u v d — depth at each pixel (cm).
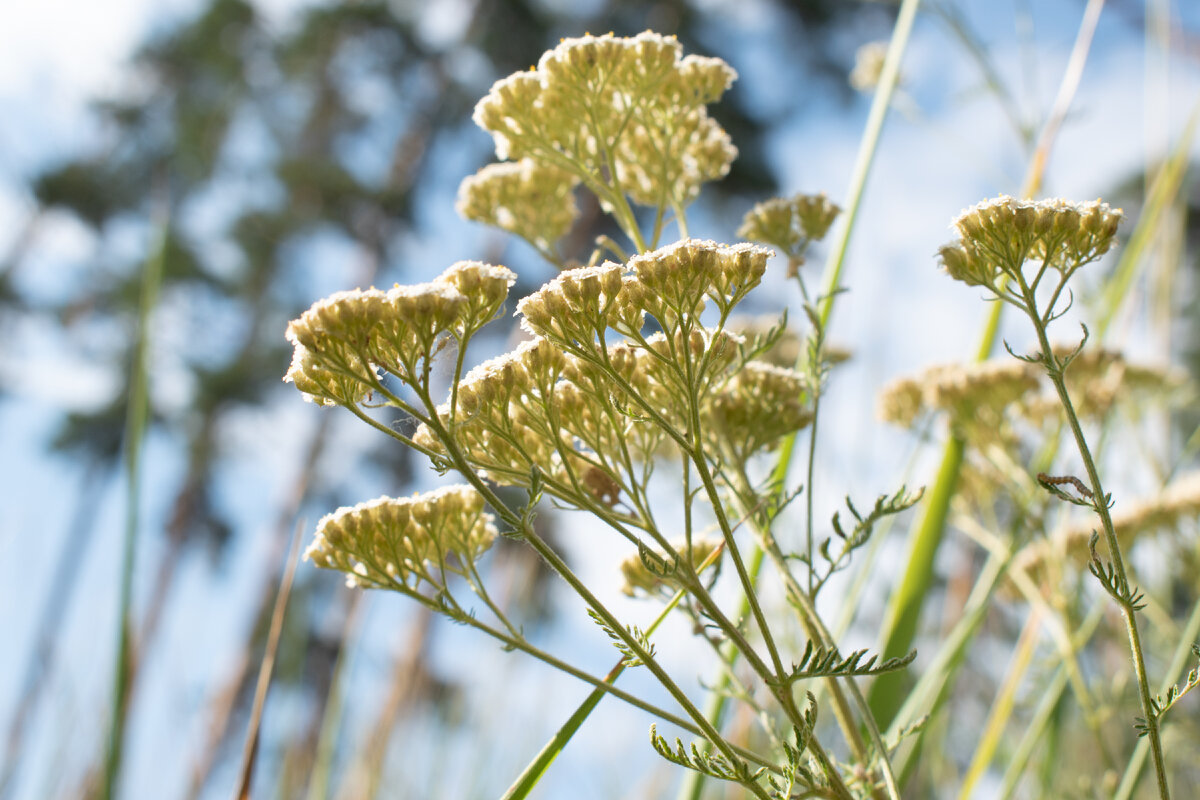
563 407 40
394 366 37
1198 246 267
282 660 76
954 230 39
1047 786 52
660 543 39
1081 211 38
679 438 37
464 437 40
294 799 72
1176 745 53
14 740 69
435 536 40
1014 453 52
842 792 37
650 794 73
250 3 480
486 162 452
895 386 58
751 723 51
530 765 39
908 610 49
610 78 45
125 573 47
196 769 64
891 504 40
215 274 447
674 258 38
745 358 40
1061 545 52
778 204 45
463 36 443
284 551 355
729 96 410
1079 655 53
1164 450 64
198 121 468
